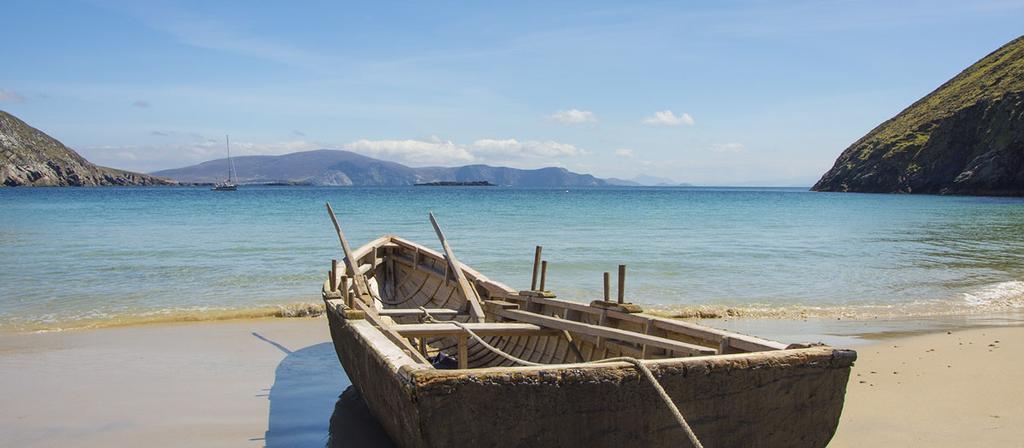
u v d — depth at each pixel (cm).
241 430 750
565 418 471
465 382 454
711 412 504
